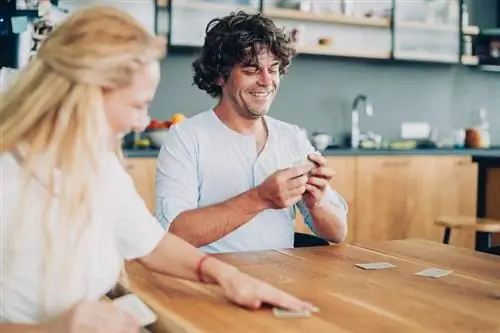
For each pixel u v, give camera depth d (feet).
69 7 13.23
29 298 3.68
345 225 7.06
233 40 6.84
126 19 3.81
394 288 4.67
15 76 3.83
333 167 14.57
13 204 3.62
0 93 3.80
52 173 3.62
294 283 4.82
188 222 6.28
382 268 5.38
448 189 16.11
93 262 3.86
